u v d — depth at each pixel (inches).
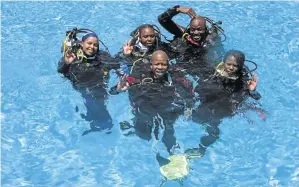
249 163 217.6
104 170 213.6
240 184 207.0
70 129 236.4
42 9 369.7
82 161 218.7
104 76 255.9
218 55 278.7
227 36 327.0
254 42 320.5
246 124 238.4
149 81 238.1
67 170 214.2
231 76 233.8
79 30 265.4
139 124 230.7
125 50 263.4
